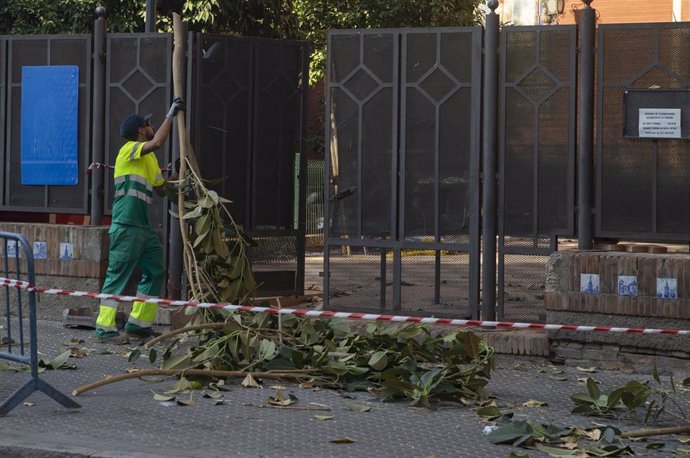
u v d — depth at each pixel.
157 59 14.88
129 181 13.45
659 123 12.43
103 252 14.80
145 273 13.82
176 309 14.09
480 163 13.28
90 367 11.82
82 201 15.48
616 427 9.40
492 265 13.20
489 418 9.59
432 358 10.97
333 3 30.61
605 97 12.67
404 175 13.64
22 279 15.29
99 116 15.24
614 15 37.88
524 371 12.04
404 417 9.66
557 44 12.92
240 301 12.32
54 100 15.57
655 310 11.79
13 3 27.78
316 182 28.92
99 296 10.36
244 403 10.10
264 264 15.30
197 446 8.45
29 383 9.61
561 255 12.25
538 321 12.99
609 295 12.02
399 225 13.68
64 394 9.82
